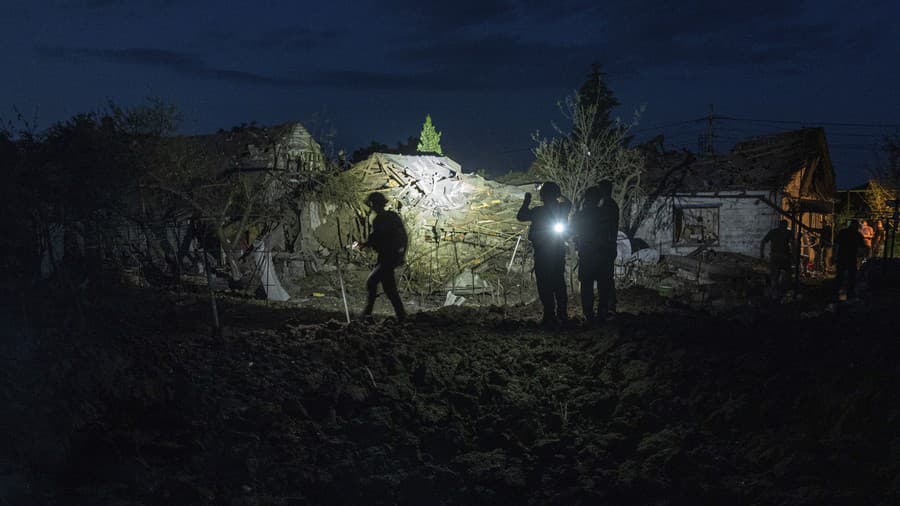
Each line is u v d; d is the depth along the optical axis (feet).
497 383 21.20
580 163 82.23
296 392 18.84
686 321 28.89
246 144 89.71
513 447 16.83
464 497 14.19
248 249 70.90
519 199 89.81
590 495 14.12
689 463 15.24
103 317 27.89
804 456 14.32
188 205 68.69
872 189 100.32
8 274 30.78
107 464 12.88
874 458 14.08
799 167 92.32
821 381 18.25
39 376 16.30
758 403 17.58
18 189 30.14
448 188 88.07
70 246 36.73
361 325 28.81
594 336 26.20
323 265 77.46
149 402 16.17
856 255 47.98
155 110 72.49
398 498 13.93
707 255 86.12
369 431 16.76
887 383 17.26
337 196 82.94
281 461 14.83
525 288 67.87
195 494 12.49
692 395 18.92
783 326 27.09
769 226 89.15
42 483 11.98
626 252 76.74
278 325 33.27
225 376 19.45
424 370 21.35
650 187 93.91
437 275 71.72
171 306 37.91
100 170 34.96
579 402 19.39
